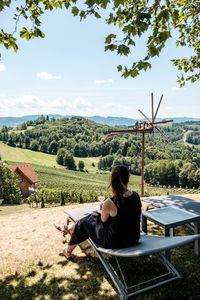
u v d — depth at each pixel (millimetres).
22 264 2967
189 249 3129
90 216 2613
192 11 4648
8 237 4086
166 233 2740
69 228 3035
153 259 2896
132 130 7359
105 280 2498
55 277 2609
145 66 2812
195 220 2955
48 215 5551
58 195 18703
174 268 2455
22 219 5383
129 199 2141
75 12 2953
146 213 3236
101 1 2607
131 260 2904
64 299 2211
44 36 3174
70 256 3029
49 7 3273
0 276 2697
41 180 76438
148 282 2344
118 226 2119
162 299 2086
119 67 2877
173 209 3354
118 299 2160
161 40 2693
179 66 5531
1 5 2977
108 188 2234
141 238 2504
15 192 26094
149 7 2996
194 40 5645
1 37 3137
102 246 2307
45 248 3455
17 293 2344
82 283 2463
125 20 3135
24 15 3256
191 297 2078
